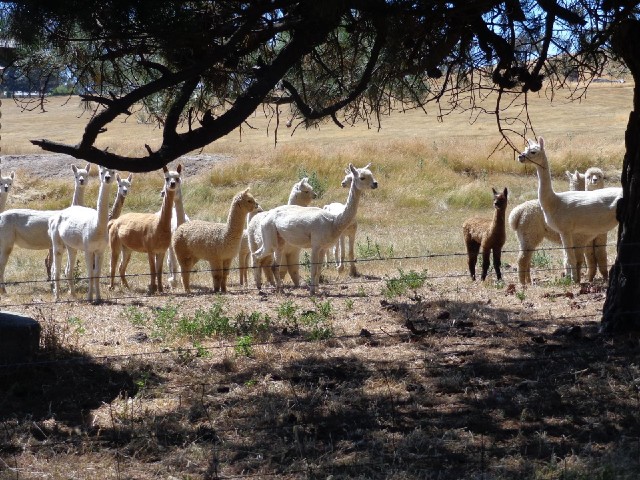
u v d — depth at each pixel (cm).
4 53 723
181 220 1555
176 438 641
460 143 3628
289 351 885
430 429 640
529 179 3031
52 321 1004
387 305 1119
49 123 6088
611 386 722
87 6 629
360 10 745
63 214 1341
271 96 838
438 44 789
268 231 1346
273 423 668
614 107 5619
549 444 598
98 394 752
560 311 1059
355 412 686
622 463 545
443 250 1831
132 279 1608
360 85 810
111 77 797
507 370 795
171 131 725
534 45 792
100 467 589
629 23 838
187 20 660
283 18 771
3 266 1510
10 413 699
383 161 3044
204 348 859
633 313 872
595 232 1312
